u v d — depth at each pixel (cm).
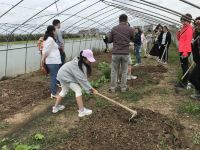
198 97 367
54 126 299
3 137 286
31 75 595
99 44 1183
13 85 491
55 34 408
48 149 248
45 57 378
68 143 254
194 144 250
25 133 289
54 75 389
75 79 314
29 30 719
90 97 386
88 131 273
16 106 378
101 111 322
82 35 990
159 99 374
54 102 385
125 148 242
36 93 434
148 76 511
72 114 331
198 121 297
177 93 398
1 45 579
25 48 653
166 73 545
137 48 646
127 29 395
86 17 783
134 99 374
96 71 607
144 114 304
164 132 266
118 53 397
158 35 691
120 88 432
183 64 420
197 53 351
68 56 870
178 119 303
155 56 769
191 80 364
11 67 610
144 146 244
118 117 303
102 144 250
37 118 329
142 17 921
